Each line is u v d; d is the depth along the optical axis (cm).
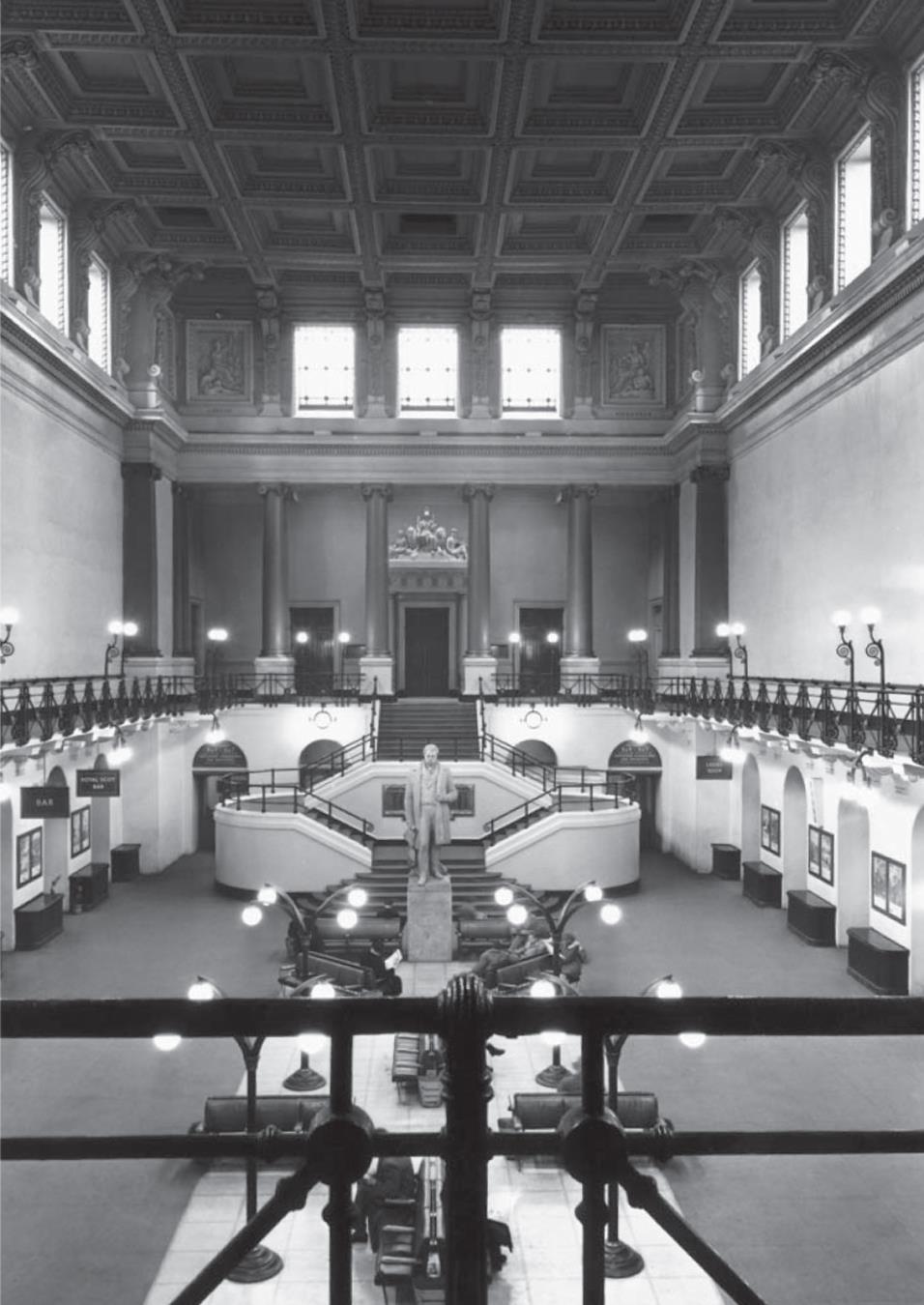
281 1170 1106
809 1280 911
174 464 3030
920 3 1639
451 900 2052
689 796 2723
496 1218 986
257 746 2928
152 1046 1459
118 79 1966
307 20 1723
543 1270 927
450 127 2064
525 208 2422
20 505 2034
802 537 2256
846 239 2095
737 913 2231
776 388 2380
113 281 2670
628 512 3619
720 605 2806
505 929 1925
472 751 2773
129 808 2678
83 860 2400
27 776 1994
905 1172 1109
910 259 1661
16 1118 1228
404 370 3133
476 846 2439
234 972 1798
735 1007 181
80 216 2352
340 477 3105
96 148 2170
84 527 2434
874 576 1892
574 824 2312
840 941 1964
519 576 3603
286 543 3131
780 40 1762
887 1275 920
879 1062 1400
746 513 2650
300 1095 1140
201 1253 954
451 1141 178
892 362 1812
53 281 2292
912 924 1666
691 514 2936
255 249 2673
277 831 2306
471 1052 178
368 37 1738
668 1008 181
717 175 2358
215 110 1994
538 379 3152
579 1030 181
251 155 2281
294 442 3061
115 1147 184
